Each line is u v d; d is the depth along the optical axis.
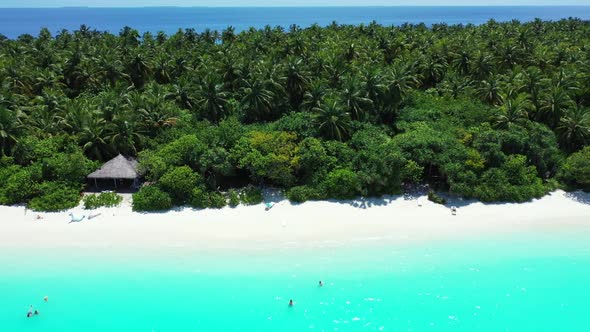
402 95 62.41
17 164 50.66
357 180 48.50
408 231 44.03
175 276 38.16
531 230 44.25
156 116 56.09
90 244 41.81
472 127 55.47
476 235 43.50
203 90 61.25
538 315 34.84
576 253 41.22
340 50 82.81
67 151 51.78
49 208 46.47
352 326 33.72
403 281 37.84
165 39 108.81
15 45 86.62
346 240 42.69
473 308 35.41
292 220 45.50
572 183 51.41
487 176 49.31
